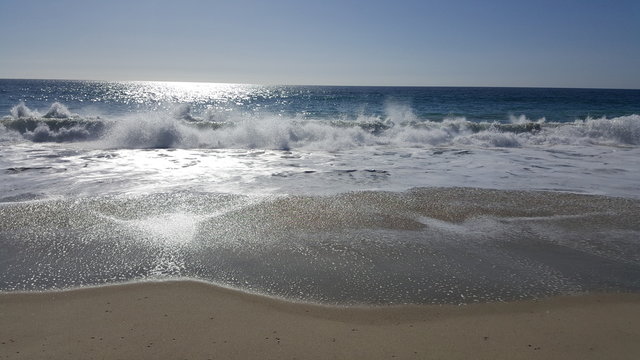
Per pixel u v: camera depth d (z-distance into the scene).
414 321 3.58
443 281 4.29
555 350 3.19
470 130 14.61
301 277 4.31
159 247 4.96
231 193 7.17
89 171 8.65
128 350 3.08
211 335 3.30
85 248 4.90
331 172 8.94
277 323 3.50
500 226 5.84
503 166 9.67
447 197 7.09
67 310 3.63
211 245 5.05
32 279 4.16
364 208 6.47
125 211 6.16
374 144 12.82
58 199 6.66
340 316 3.63
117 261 4.59
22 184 7.51
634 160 10.49
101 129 12.95
